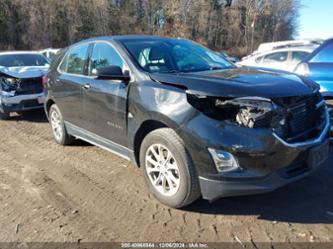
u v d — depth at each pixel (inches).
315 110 135.8
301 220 129.1
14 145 238.8
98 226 129.7
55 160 202.7
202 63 170.1
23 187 166.2
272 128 117.2
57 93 214.2
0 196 157.0
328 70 199.2
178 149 127.9
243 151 115.6
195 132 121.6
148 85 140.9
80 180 171.9
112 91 158.9
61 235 124.6
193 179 127.3
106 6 2023.9
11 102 306.5
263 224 127.4
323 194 147.8
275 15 2369.6
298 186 155.4
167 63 160.9
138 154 154.9
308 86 136.3
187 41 192.7
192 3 2069.4
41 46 1847.9
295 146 119.3
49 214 139.4
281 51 435.8
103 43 177.6
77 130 202.2
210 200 127.0
